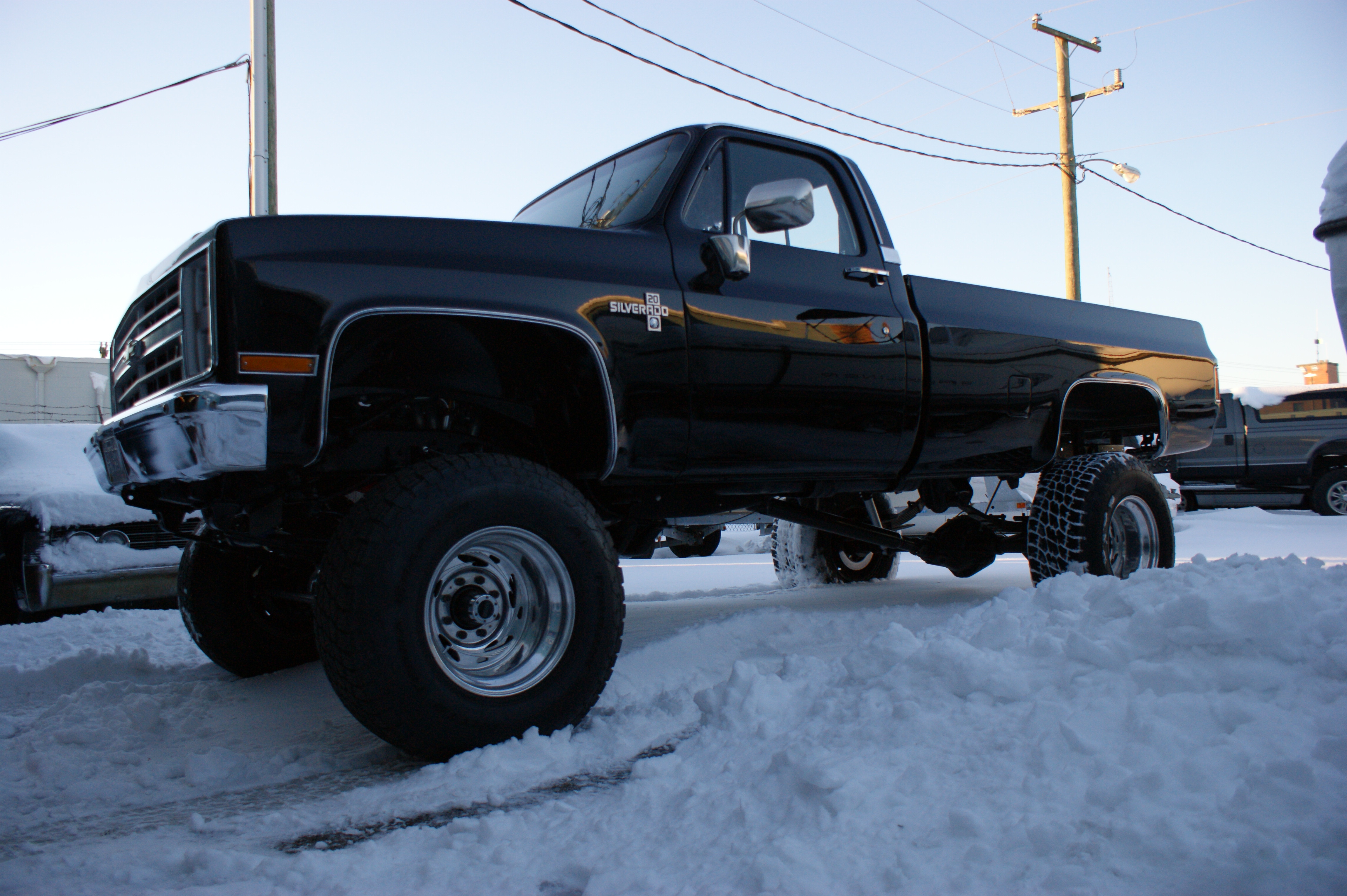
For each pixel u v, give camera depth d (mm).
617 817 1982
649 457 2939
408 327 2836
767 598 5605
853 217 3732
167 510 3400
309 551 2967
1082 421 4832
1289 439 14305
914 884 1499
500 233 2766
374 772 2516
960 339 3807
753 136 3477
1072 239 18391
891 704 2232
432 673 2365
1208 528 12109
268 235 2420
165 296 2719
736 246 3021
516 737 2500
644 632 4188
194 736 2953
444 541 2402
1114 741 1870
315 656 3916
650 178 3369
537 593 2650
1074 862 1505
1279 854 1417
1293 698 1933
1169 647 2207
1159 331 4934
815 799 1830
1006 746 1922
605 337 2816
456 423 3070
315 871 1798
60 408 23672
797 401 3266
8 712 3463
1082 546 3975
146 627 5000
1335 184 2121
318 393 2375
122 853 1994
